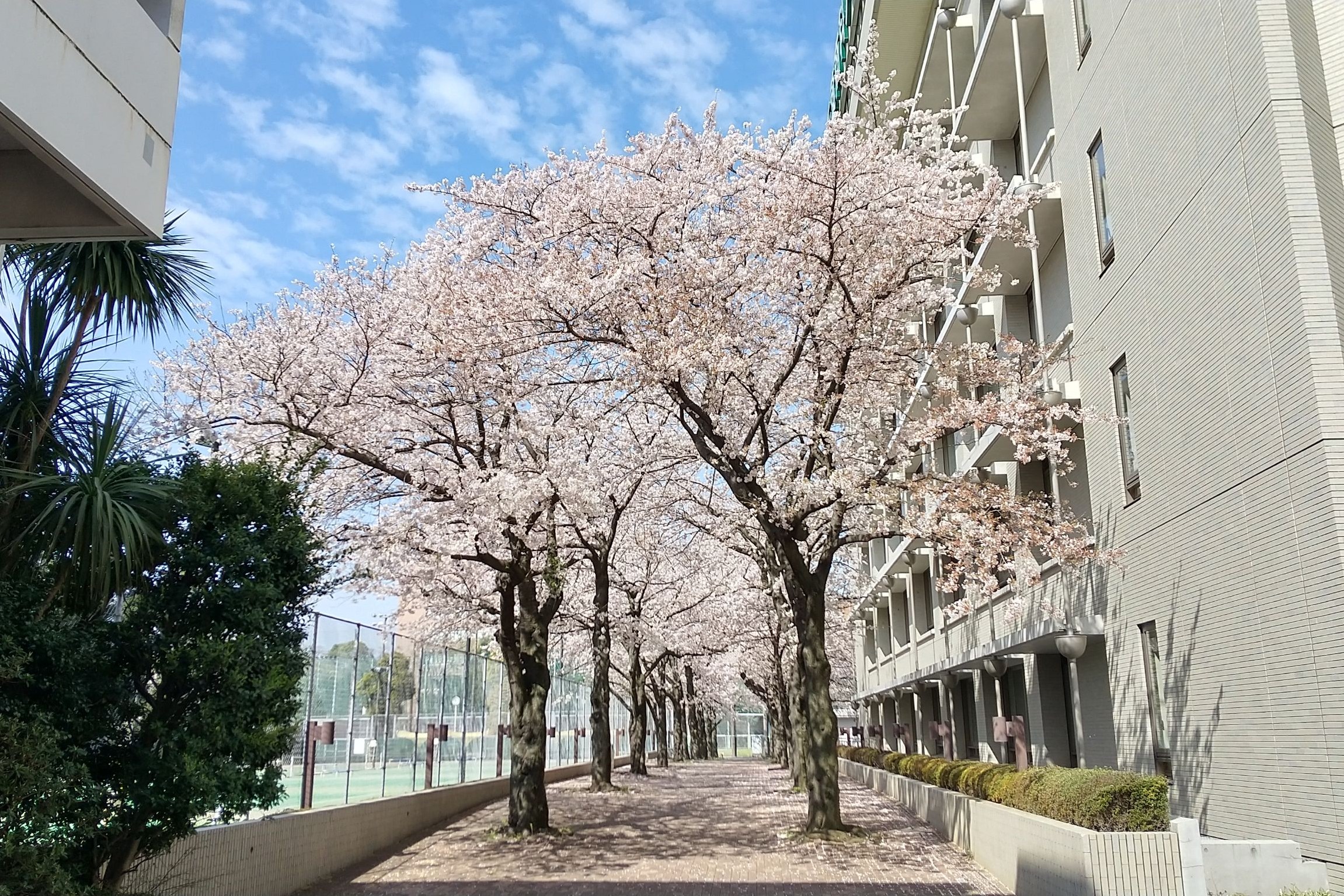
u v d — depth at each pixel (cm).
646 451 1830
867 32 1628
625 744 5628
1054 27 1672
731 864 1353
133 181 736
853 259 1388
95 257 791
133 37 742
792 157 1385
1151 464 1282
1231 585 1065
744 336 1473
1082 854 870
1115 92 1385
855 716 6197
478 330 1424
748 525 1770
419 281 1554
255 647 860
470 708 2373
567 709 3703
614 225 1412
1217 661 1098
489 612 2109
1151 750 1292
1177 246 1186
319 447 1240
